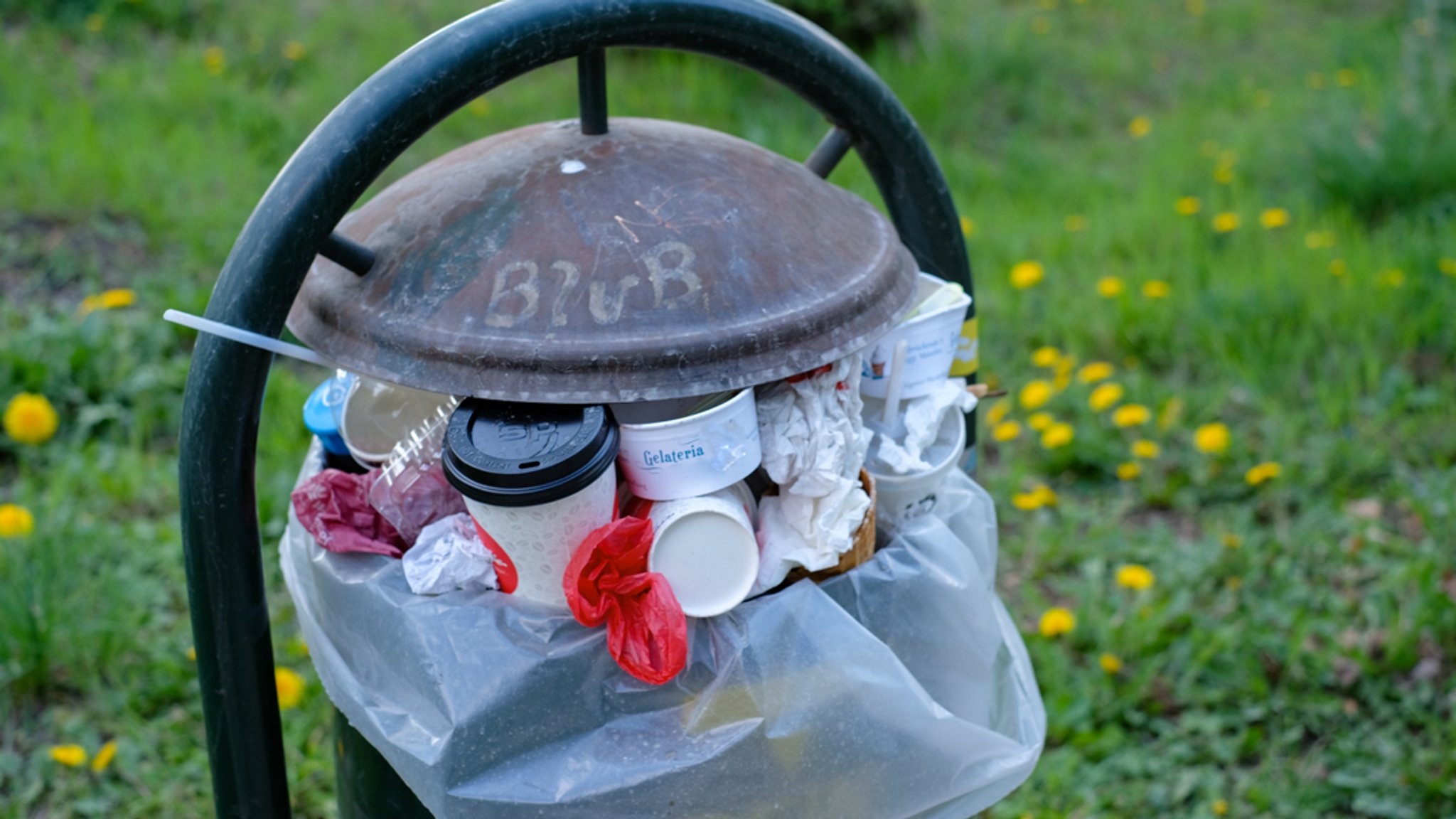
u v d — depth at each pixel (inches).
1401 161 164.7
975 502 56.1
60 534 99.7
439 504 47.5
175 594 100.7
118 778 85.0
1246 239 155.6
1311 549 104.0
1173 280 147.2
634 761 42.7
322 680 49.2
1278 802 83.1
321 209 40.9
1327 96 207.6
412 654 43.3
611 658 42.8
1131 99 226.8
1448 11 251.9
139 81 204.4
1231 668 93.0
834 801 45.5
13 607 90.4
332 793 83.9
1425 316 130.7
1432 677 91.4
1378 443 117.7
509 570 43.3
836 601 45.9
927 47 235.3
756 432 44.1
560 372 40.4
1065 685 92.4
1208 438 107.1
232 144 180.1
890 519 51.5
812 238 46.6
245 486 44.0
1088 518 111.9
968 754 48.6
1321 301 136.1
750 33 49.2
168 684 90.7
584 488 40.6
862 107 54.8
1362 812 82.4
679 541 42.9
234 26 233.1
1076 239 159.0
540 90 206.4
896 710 45.4
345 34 235.1
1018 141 200.8
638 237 43.3
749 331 41.9
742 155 49.9
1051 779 83.7
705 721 43.4
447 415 47.6
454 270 43.2
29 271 144.0
